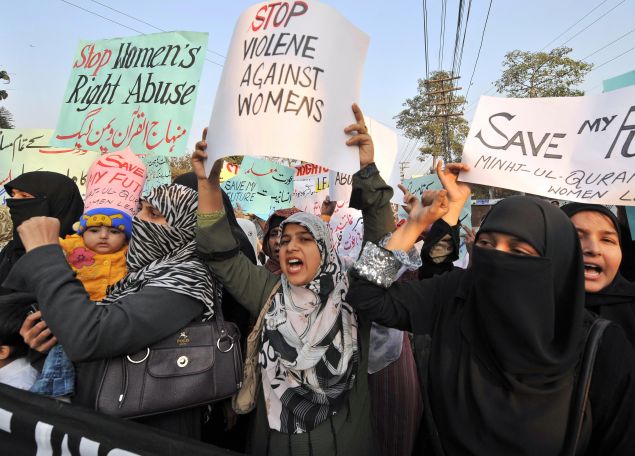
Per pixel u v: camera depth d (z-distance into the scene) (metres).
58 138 2.53
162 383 1.37
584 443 1.11
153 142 2.29
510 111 2.09
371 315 1.47
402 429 2.30
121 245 1.79
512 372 1.16
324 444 1.47
